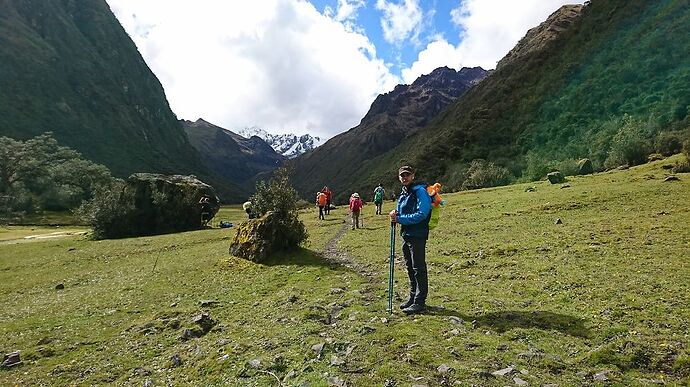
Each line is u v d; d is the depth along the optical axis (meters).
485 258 16.75
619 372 6.68
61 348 11.16
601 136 90.06
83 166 139.50
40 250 35.16
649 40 119.38
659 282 11.30
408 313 9.93
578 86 123.88
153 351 10.13
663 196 29.19
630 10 141.12
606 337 8.08
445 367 6.73
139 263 25.77
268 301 13.05
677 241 16.25
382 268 16.67
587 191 35.41
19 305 17.73
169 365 8.92
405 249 10.37
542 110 126.38
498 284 12.70
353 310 10.51
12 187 117.06
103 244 36.75
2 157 118.56
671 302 9.73
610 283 11.60
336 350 7.88
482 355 7.30
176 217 47.25
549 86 137.12
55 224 96.88
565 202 30.56
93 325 13.15
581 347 7.69
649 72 108.56
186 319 12.20
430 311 10.04
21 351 10.99
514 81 162.50
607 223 21.62
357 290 12.80
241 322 11.16
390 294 10.32
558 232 20.58
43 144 144.50
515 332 8.41
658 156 63.75
